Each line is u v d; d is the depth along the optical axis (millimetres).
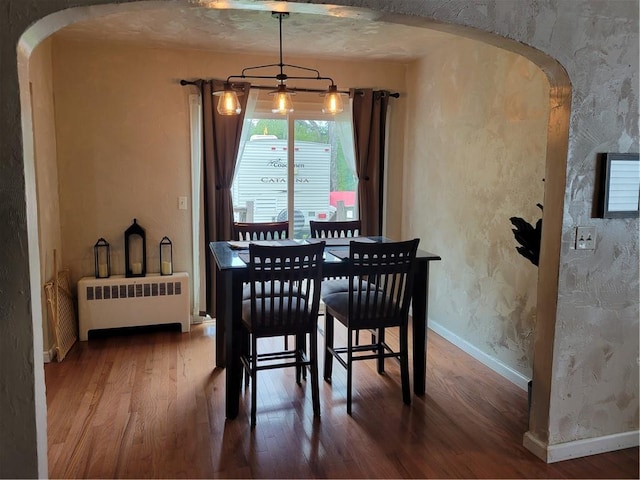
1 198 1780
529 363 3250
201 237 4465
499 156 3514
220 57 4371
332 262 2971
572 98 2264
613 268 2457
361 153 4711
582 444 2520
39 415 1925
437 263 4375
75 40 4016
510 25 2148
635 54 2344
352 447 2570
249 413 2914
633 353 2562
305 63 4578
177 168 4391
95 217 4262
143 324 4258
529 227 2750
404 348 3020
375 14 2037
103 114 4180
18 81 1743
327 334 3346
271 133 4645
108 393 3160
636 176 2412
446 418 2885
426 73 4469
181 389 3232
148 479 2287
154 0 1851
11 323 1839
